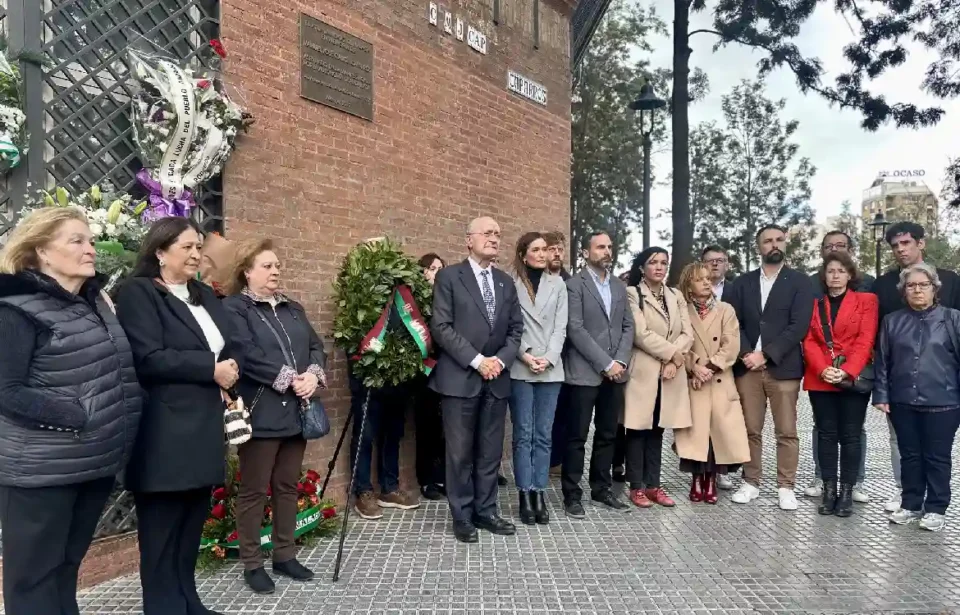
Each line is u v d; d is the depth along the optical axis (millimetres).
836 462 5910
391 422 5922
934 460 5402
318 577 4344
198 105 4426
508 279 5398
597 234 5945
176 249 3486
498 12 7973
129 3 4480
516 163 8289
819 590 4199
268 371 4109
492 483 5320
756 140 23562
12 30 3965
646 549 4922
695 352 6160
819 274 6250
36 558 2861
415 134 6727
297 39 5500
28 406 2738
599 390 5988
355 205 6016
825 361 5832
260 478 4141
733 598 4078
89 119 4273
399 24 6543
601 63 20391
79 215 3000
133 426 3111
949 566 4617
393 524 5465
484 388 5207
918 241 5875
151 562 3443
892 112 15469
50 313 2850
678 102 14719
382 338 5062
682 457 6082
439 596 4059
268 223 5238
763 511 5941
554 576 4391
